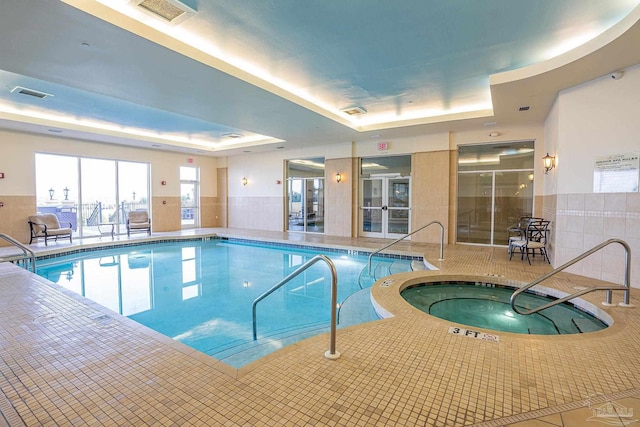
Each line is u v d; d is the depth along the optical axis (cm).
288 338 354
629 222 403
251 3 314
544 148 685
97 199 962
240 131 898
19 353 244
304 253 822
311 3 315
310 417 170
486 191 779
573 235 471
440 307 427
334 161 977
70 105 646
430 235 827
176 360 232
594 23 350
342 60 439
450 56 427
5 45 355
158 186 1084
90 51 369
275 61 442
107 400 187
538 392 191
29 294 385
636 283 397
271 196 1134
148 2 316
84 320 308
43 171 852
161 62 399
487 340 261
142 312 434
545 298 416
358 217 965
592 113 441
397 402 182
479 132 761
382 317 341
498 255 638
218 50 412
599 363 224
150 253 834
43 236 788
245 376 209
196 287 548
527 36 376
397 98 596
